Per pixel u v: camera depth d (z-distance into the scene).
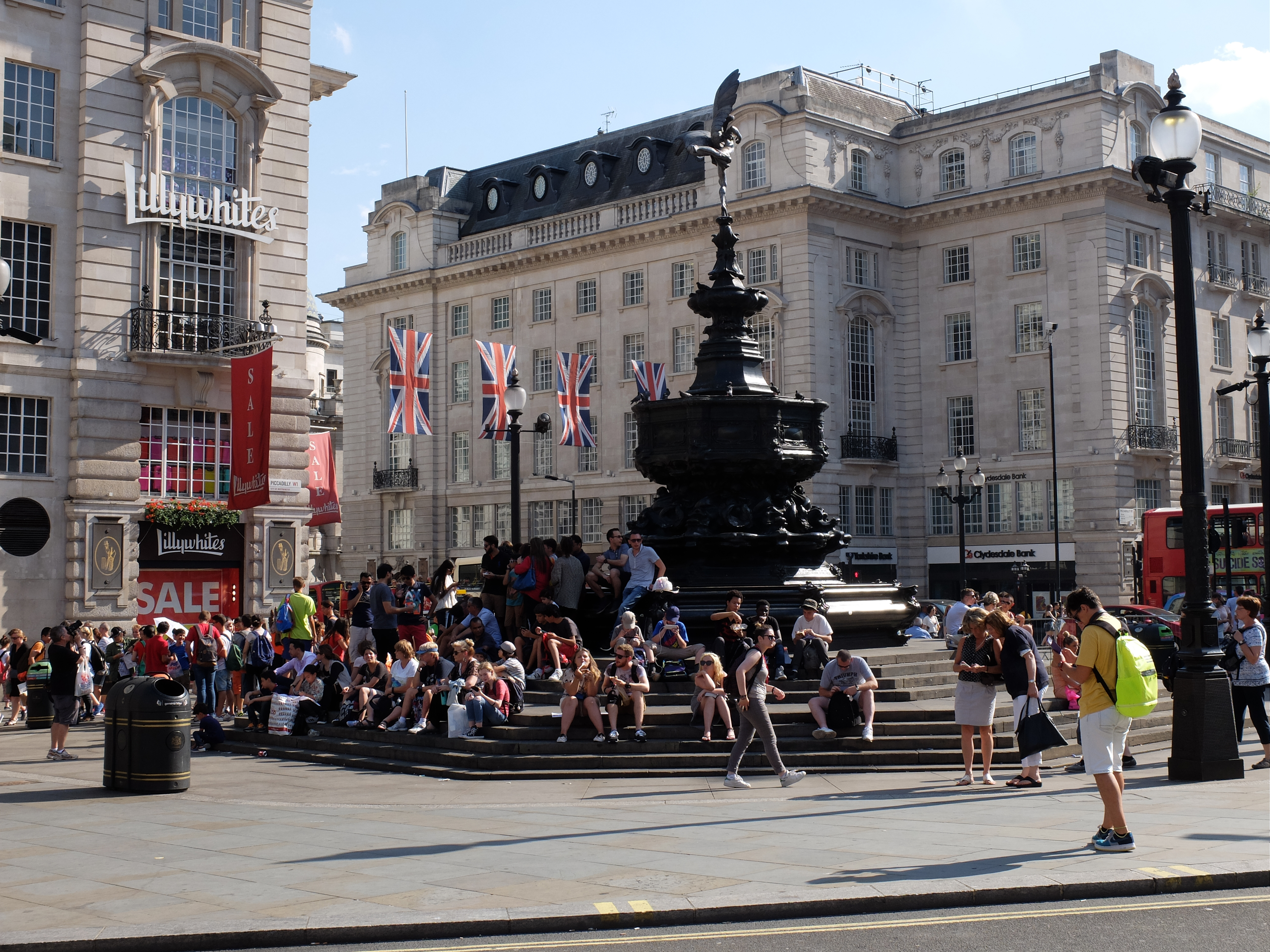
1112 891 8.94
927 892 8.72
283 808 13.68
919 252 58.59
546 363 65.00
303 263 36.12
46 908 8.94
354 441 73.12
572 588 20.59
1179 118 14.88
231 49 34.31
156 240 33.25
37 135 31.97
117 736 15.38
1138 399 55.25
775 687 17.44
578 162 66.56
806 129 55.47
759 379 21.89
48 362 31.56
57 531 31.72
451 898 8.88
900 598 22.27
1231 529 41.12
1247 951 7.53
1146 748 18.06
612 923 8.34
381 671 19.86
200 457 34.34
